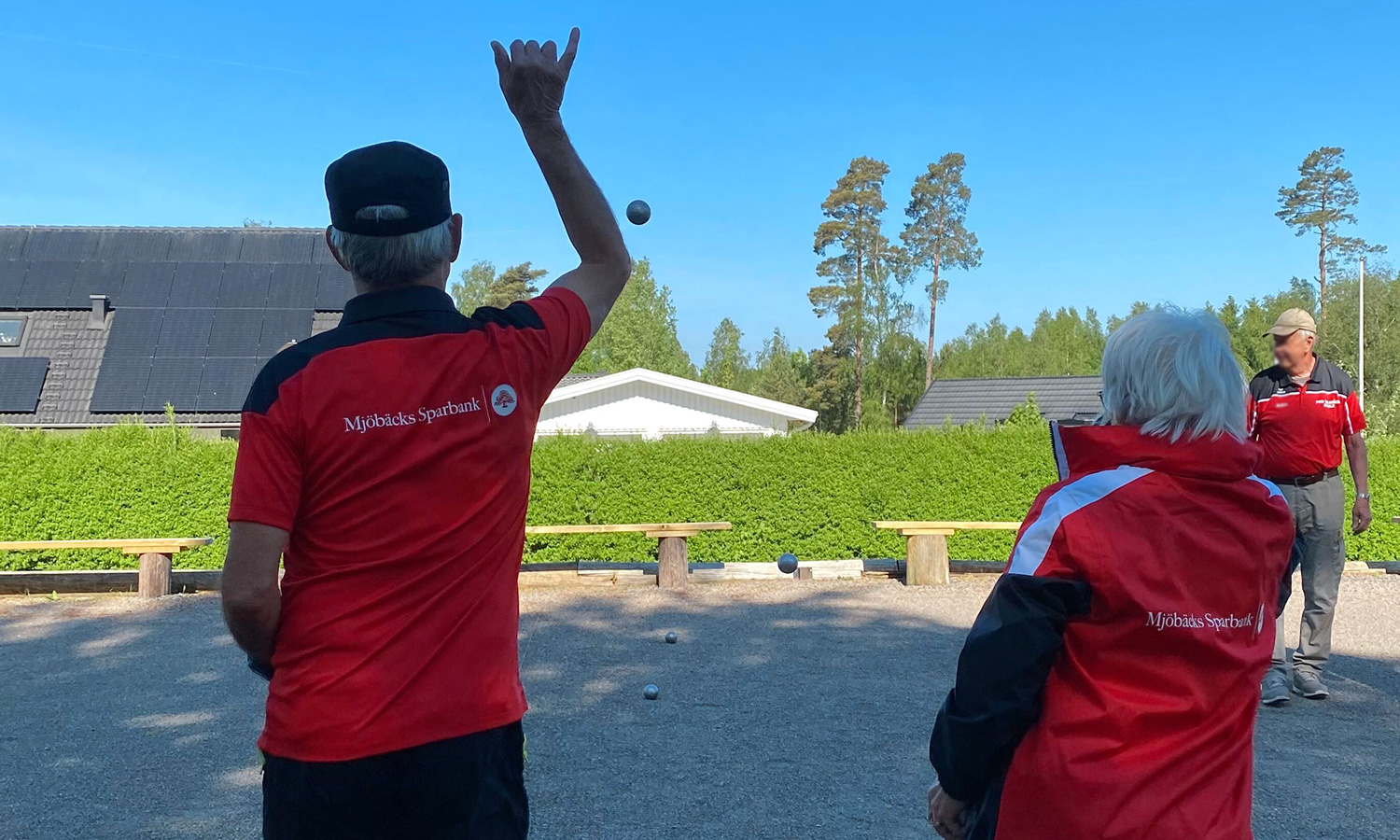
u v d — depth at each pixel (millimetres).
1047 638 1819
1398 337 44812
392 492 1867
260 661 1956
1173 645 1816
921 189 59656
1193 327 1936
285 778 1874
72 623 8844
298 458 1854
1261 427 5953
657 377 27859
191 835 4203
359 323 1967
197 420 23266
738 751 5160
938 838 4070
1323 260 58406
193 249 28156
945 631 8227
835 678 6684
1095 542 1815
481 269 74125
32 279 26531
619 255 2361
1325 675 6586
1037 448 12391
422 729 1854
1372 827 4109
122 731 5703
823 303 57406
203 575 10500
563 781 4750
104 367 24219
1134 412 1943
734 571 10875
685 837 4102
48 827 4301
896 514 12500
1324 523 5828
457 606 1922
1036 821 1840
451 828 1891
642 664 7133
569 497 12320
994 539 12484
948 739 1907
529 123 2248
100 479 12094
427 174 2008
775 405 28297
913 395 56500
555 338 2145
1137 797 1781
